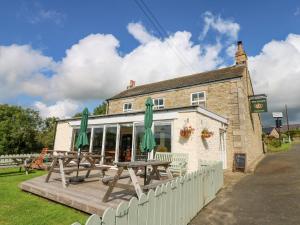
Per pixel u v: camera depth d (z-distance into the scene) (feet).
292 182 27.68
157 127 36.99
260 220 15.70
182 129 33.65
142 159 36.37
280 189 24.64
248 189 25.77
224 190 25.73
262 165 47.19
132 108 66.23
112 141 41.50
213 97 49.93
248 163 46.19
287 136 164.96
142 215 9.74
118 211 8.14
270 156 65.31
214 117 39.27
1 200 18.84
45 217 14.98
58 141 52.65
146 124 21.65
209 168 21.50
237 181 31.50
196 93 53.16
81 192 18.65
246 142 45.37
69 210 16.38
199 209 17.71
